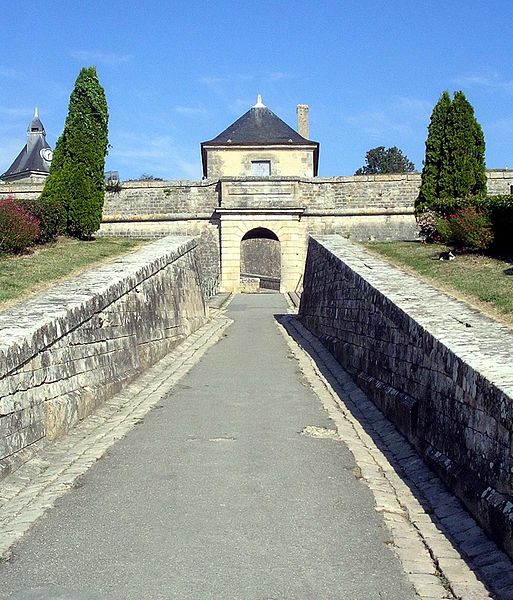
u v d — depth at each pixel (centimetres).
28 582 512
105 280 1320
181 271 1964
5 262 1622
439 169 2284
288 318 2405
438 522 641
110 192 3781
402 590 498
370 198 3728
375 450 889
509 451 574
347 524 624
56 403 923
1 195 3706
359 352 1328
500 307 1061
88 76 2355
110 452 866
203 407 1125
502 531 555
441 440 764
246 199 3688
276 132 4497
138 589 498
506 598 483
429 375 836
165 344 1669
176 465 804
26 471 784
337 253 1812
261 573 523
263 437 929
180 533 600
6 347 778
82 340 1083
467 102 2294
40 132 6138
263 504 672
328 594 490
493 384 616
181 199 3759
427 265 1605
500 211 1708
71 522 632
